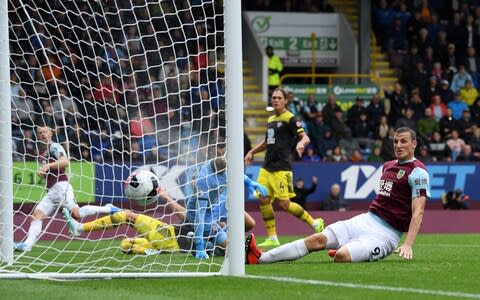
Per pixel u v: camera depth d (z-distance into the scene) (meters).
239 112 19.05
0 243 23.45
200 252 23.45
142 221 26.06
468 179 53.72
